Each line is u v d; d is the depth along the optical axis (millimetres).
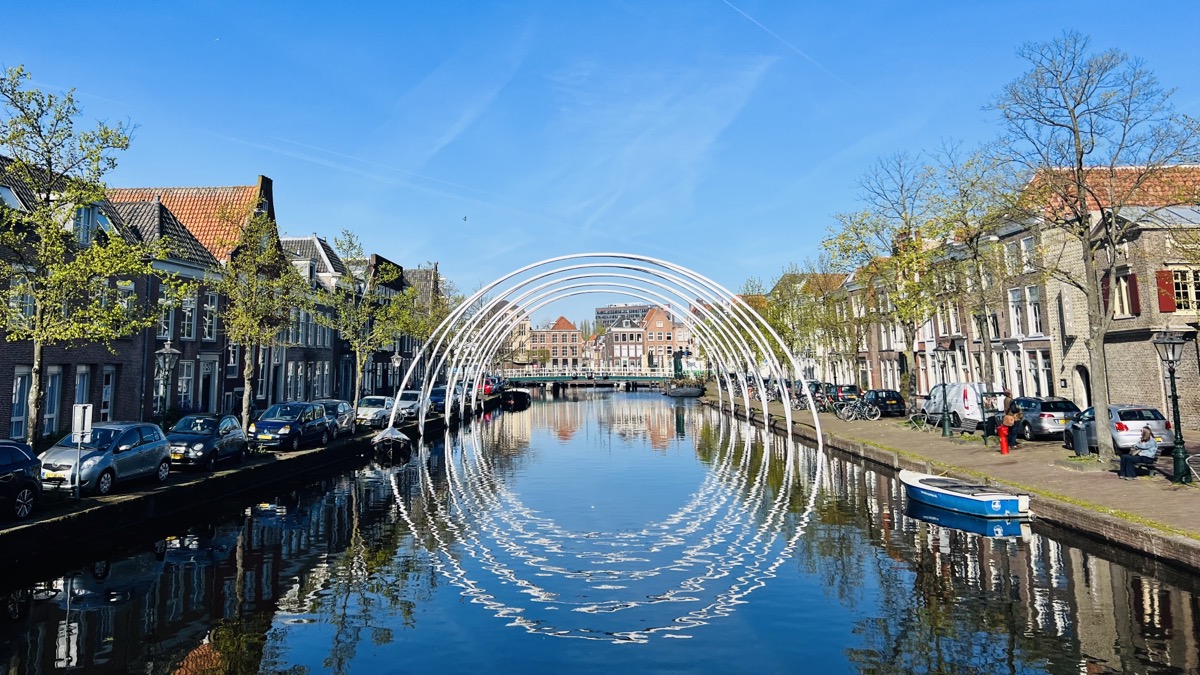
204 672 7094
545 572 10711
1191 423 21297
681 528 13617
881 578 9977
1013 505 12969
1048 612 8320
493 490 18266
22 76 12734
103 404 22281
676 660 7406
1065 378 26359
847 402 33781
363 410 31484
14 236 13836
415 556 11625
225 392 29375
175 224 27625
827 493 16844
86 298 14930
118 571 10578
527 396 68125
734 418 42594
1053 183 15906
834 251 25625
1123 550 10273
